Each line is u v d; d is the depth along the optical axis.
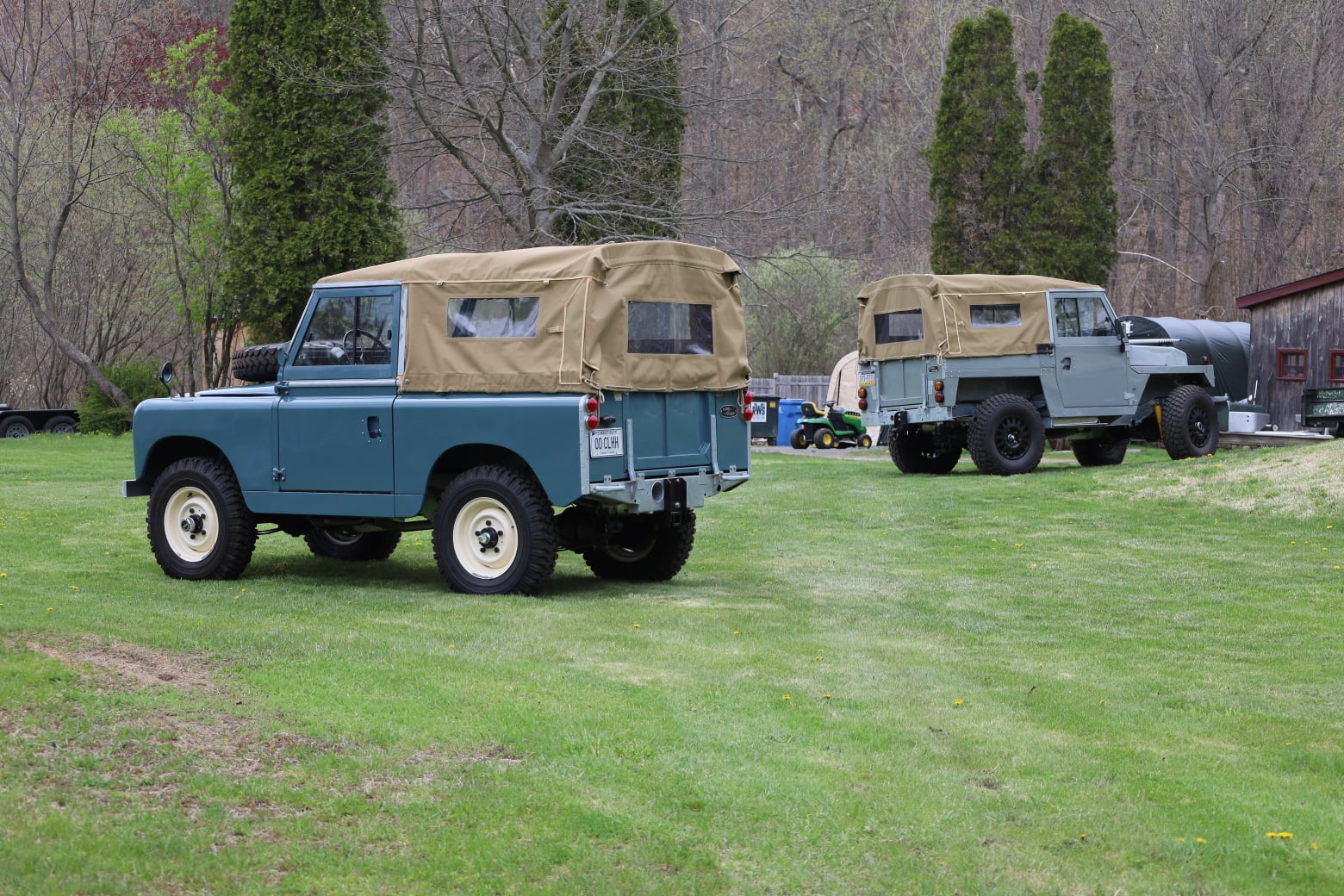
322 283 9.91
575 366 9.01
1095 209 31.64
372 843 4.57
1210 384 20.23
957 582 10.61
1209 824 4.90
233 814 4.73
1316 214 43.53
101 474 20.34
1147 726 6.17
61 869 4.16
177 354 39.38
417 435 9.46
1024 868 4.51
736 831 4.76
